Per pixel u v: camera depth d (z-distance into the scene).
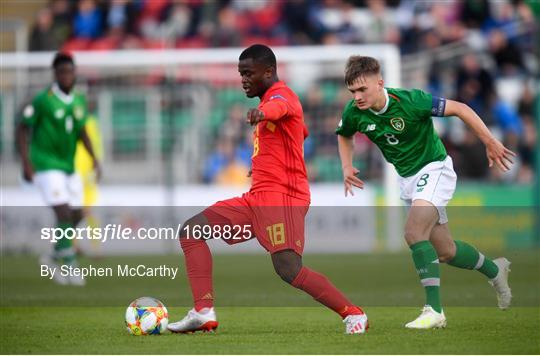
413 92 26.42
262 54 24.95
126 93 64.25
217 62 64.38
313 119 63.94
